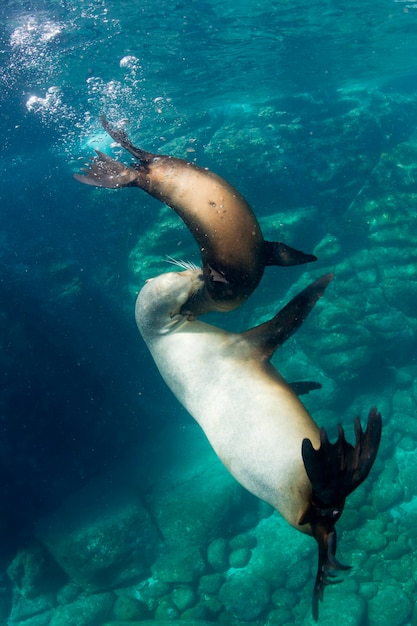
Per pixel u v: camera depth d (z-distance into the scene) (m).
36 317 17.00
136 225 18.69
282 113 22.75
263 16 17.22
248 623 11.05
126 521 13.79
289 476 2.51
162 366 3.11
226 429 2.75
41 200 19.47
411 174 17.70
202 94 24.14
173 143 20.36
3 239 18.61
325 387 15.59
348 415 15.32
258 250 2.38
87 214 19.19
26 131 20.00
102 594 12.91
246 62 21.47
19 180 19.92
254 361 2.86
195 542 13.32
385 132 23.91
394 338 15.81
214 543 13.04
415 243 16.47
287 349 16.67
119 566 13.27
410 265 16.34
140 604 12.18
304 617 10.77
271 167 19.34
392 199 17.42
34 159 20.64
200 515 13.53
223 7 15.69
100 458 17.17
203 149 20.27
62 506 15.68
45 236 18.91
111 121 21.67
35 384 16.55
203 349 2.97
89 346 17.62
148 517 14.04
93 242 19.05
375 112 24.38
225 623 11.13
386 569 10.98
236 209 2.36
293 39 20.25
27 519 15.90
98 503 15.20
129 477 16.16
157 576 12.77
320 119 24.17
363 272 16.78
